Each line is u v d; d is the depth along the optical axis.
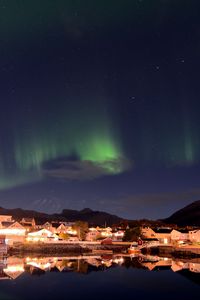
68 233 190.88
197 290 66.12
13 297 58.72
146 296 60.59
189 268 98.88
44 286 68.06
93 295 61.00
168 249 152.38
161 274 85.88
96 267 98.25
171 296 60.78
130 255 144.88
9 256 129.88
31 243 151.12
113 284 71.56
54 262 110.62
